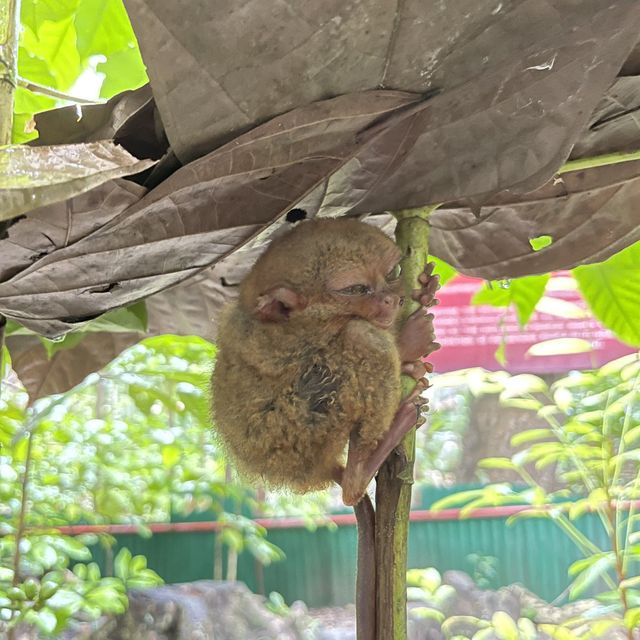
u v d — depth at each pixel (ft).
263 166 1.21
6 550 3.56
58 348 1.91
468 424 8.57
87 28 2.19
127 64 2.29
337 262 1.43
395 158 1.28
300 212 1.50
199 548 5.35
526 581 5.18
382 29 1.10
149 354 3.76
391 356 1.37
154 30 1.06
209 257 1.39
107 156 1.03
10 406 3.29
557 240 1.71
